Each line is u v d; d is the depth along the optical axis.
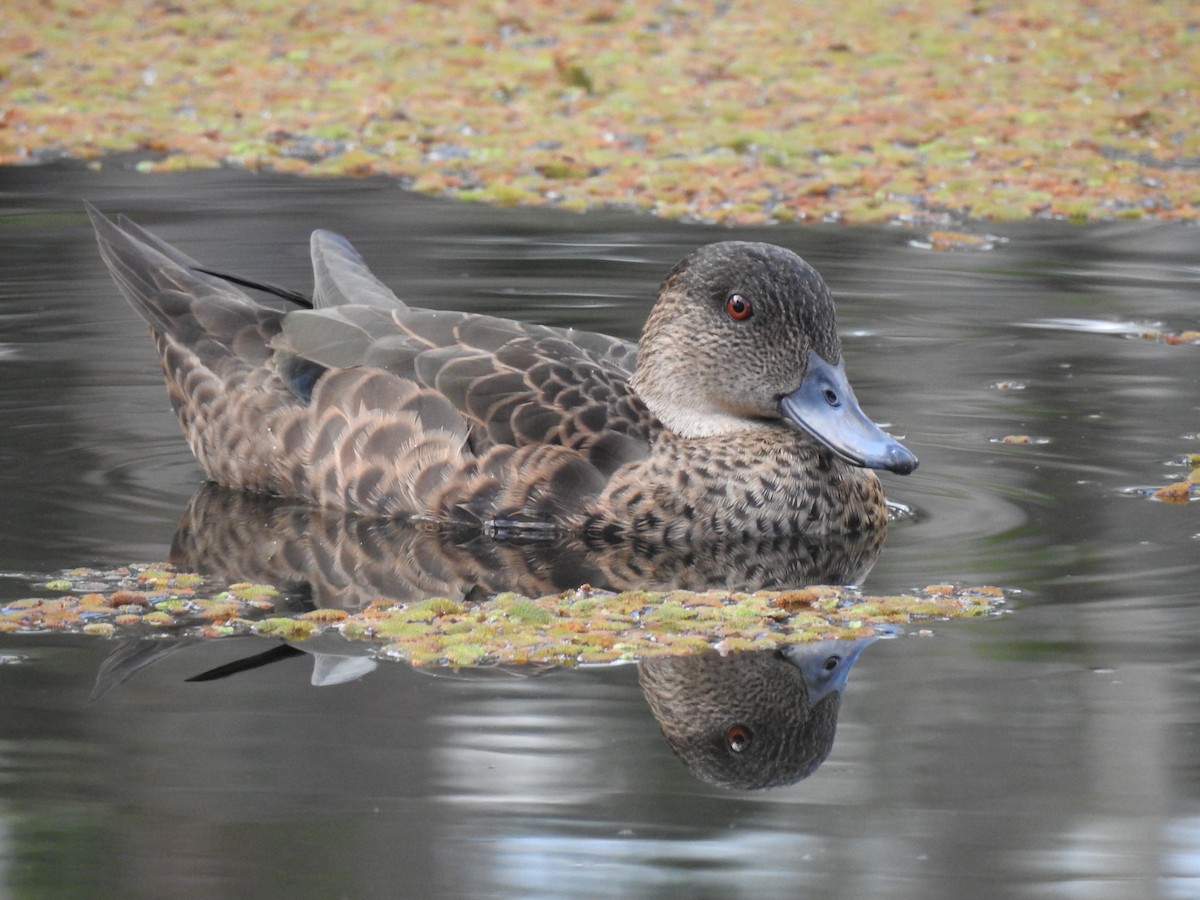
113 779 8.12
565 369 12.29
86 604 10.23
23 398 14.41
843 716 8.85
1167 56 27.89
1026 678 9.26
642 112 24.45
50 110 24.20
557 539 11.81
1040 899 7.23
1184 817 7.84
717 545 11.84
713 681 9.29
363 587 10.81
